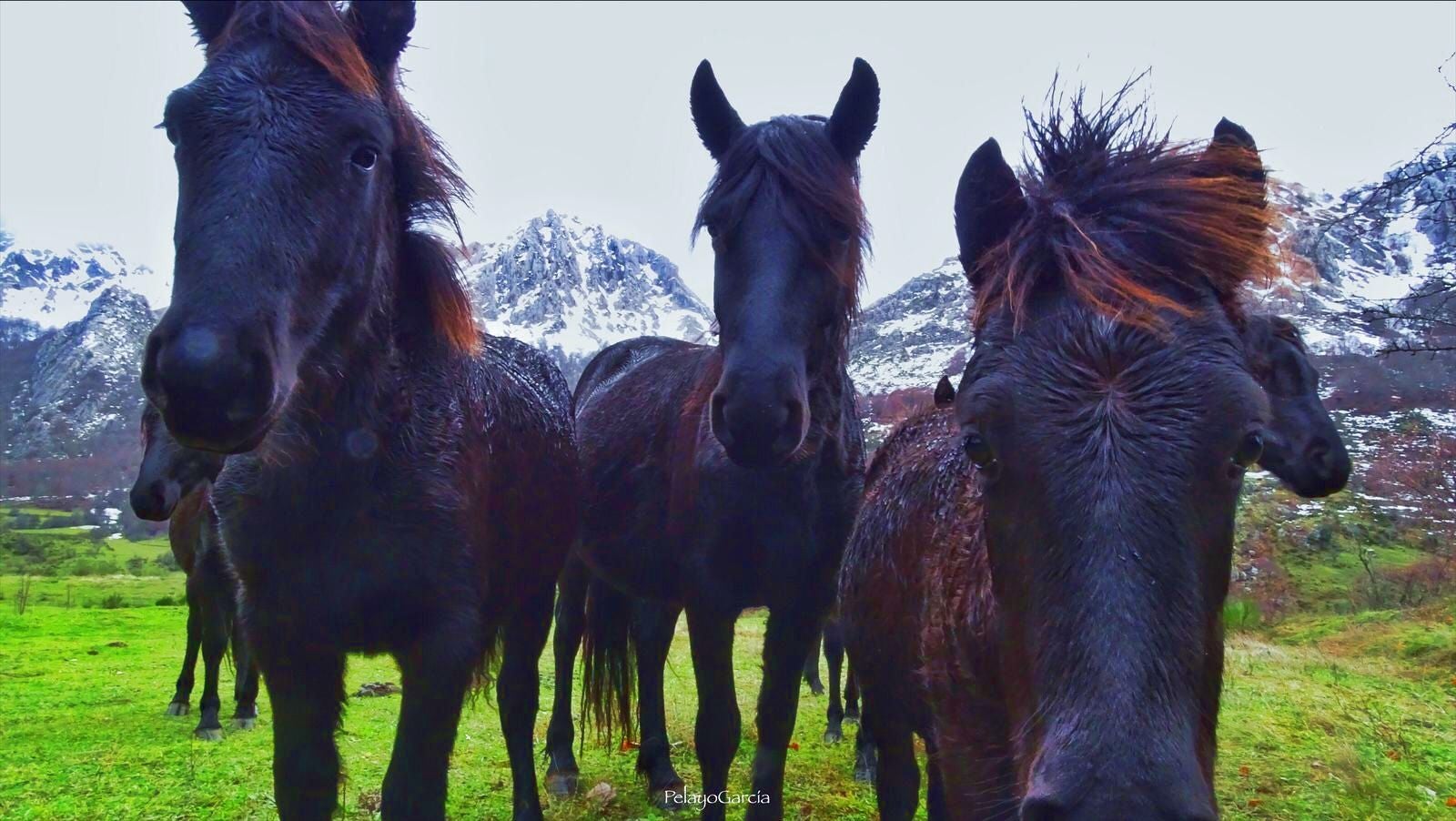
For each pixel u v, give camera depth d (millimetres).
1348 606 12266
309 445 2551
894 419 4547
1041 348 1843
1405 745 5508
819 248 3584
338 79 2344
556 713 5352
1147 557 1640
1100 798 1513
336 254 2324
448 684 2770
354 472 2633
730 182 3662
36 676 9570
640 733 5434
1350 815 4457
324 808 2783
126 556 39156
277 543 2668
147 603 22641
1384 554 13438
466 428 3027
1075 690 1618
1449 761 5305
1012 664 1899
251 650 2773
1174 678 1604
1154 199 1977
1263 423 1742
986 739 2330
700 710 4105
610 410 5285
